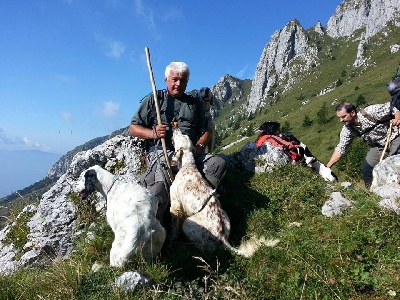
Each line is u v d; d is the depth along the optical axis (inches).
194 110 90.7
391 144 90.2
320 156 978.7
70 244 98.4
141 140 112.5
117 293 54.5
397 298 49.4
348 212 72.6
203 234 70.2
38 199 118.0
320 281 54.6
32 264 94.7
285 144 106.3
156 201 66.6
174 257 67.0
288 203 85.4
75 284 59.4
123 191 66.4
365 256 58.5
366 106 92.0
